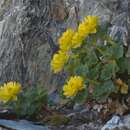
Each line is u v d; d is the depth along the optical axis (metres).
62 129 0.94
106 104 0.97
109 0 1.29
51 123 0.97
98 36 0.97
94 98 0.94
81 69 0.95
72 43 0.97
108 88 0.92
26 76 1.35
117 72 0.95
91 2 1.35
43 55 1.34
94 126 0.94
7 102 0.99
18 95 0.99
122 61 0.94
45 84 1.31
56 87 1.29
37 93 0.99
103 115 0.96
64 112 1.02
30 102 0.98
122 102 0.96
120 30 1.24
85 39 0.97
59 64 0.99
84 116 0.99
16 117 1.00
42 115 1.00
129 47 1.00
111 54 0.94
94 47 0.96
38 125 0.96
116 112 0.95
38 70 1.33
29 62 1.35
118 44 0.96
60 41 0.98
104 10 1.31
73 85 0.92
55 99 1.21
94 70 0.94
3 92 0.98
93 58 0.95
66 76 1.29
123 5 1.29
